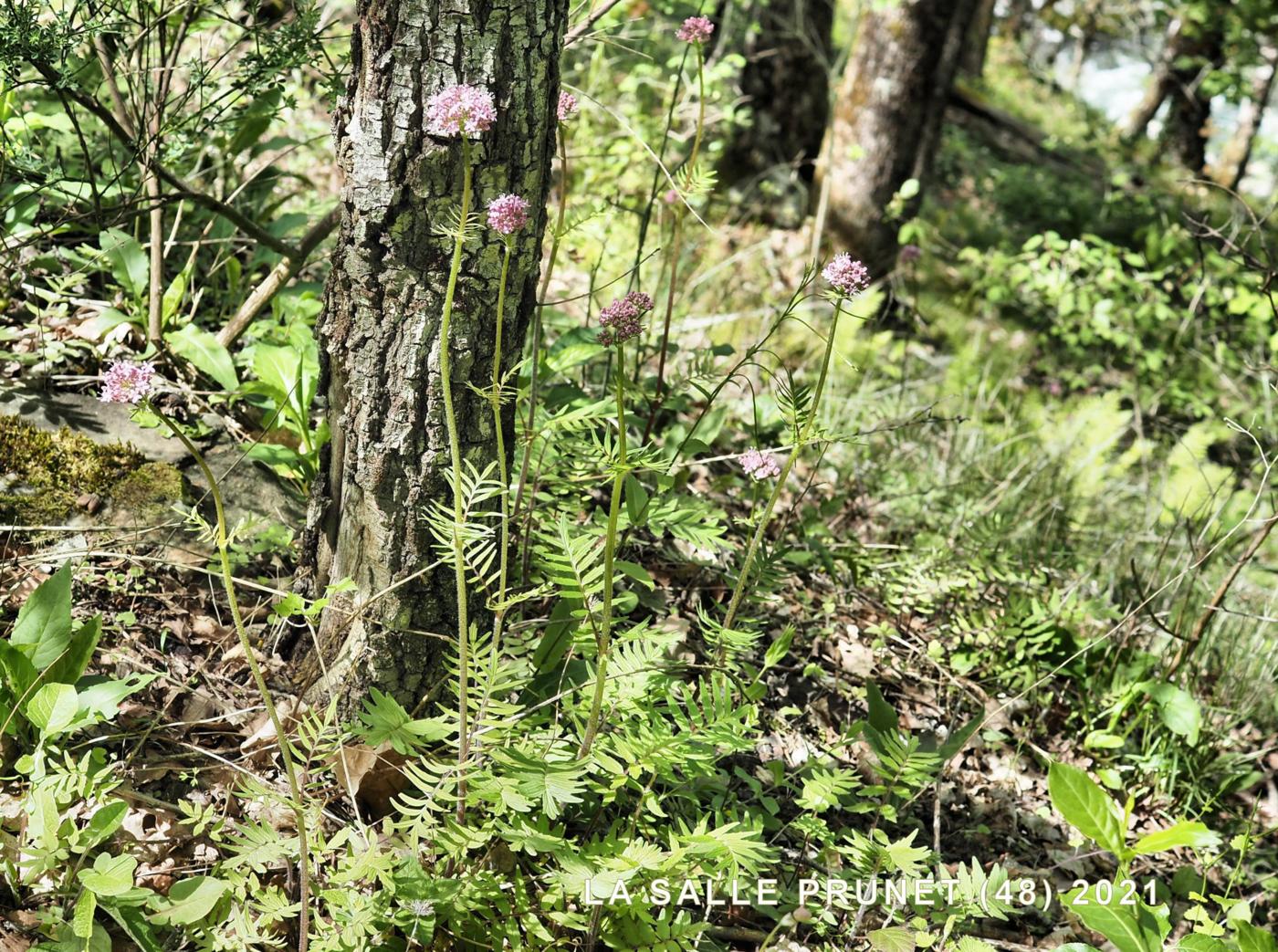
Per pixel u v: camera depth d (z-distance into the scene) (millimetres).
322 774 2461
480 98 1819
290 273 3455
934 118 8539
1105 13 20938
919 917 2426
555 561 2146
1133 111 17188
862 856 2410
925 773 2652
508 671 2238
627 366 4105
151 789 2416
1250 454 7434
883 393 5738
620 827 2535
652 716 2340
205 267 3996
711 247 6719
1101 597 4488
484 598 2619
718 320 5684
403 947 2133
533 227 2383
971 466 5070
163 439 3205
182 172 3971
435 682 2596
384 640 2523
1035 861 3121
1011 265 8266
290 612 2049
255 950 2148
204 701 2619
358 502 2475
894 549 4207
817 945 2537
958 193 10453
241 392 3227
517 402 2613
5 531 2867
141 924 2045
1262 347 8312
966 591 3955
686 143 7074
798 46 8031
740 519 3062
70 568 2623
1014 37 23062
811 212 7902
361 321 2363
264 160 5293
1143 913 2410
